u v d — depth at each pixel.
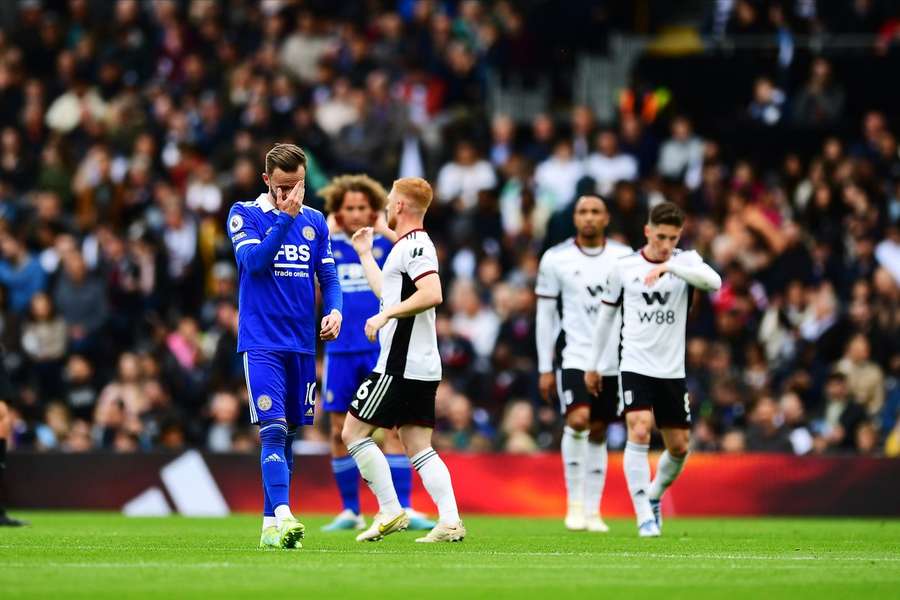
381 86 73.38
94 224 73.94
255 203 29.88
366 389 30.41
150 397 58.91
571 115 82.69
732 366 59.44
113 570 23.83
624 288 36.44
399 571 23.95
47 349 65.25
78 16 90.56
